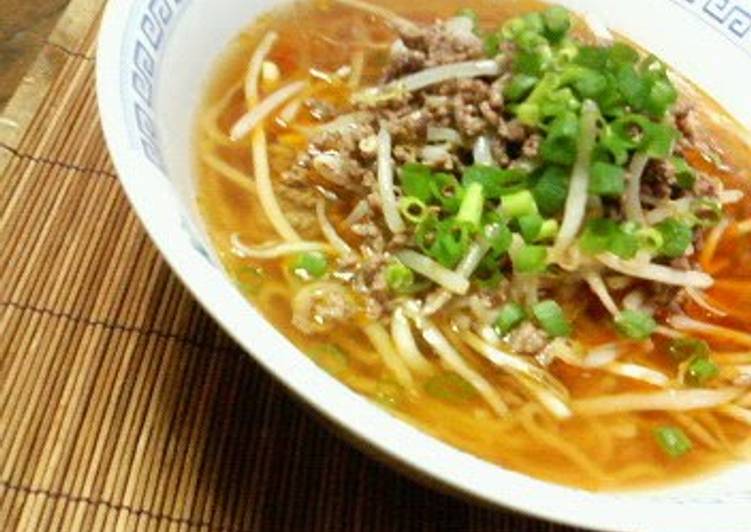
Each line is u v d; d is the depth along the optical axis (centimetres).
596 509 29
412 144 37
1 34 43
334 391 29
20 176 38
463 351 35
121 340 35
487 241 35
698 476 34
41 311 35
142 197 30
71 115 40
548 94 36
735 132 44
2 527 32
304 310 35
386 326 35
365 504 34
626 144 35
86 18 42
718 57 45
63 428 33
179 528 33
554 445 34
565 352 36
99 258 37
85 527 32
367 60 42
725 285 39
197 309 36
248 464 34
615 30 46
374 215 37
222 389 35
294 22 42
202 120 37
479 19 44
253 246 36
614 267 36
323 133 38
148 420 34
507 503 28
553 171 35
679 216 37
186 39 37
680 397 36
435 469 28
